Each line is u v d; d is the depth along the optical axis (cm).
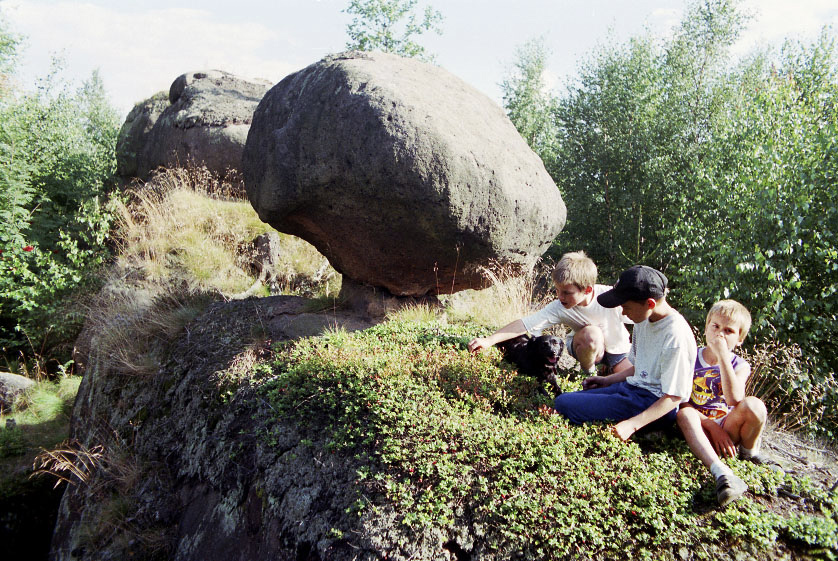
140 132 1352
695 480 375
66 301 1039
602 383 450
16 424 855
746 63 1499
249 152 625
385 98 548
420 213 557
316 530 387
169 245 902
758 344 681
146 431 601
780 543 345
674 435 414
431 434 400
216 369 570
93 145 1497
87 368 769
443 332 568
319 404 465
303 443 438
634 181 1396
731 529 341
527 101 1917
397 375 462
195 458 524
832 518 359
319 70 590
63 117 1398
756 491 373
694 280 802
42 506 714
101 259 1039
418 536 355
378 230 582
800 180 727
